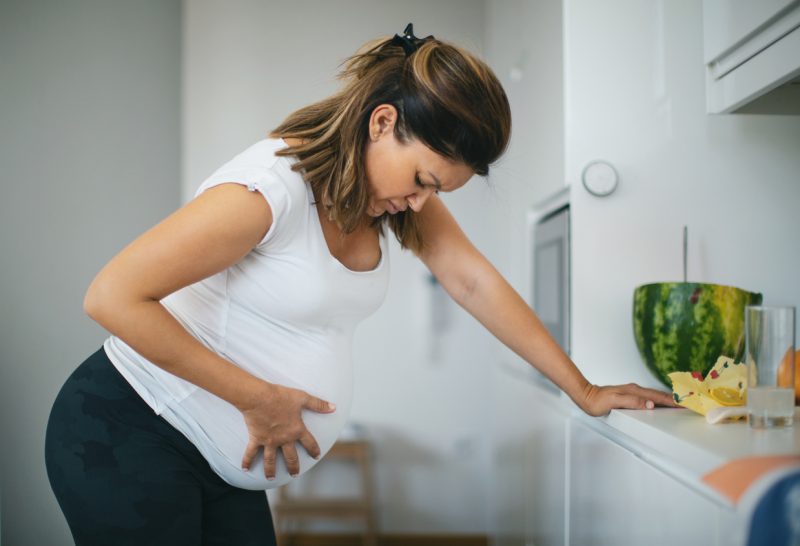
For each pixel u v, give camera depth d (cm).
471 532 324
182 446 103
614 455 114
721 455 77
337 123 96
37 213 196
